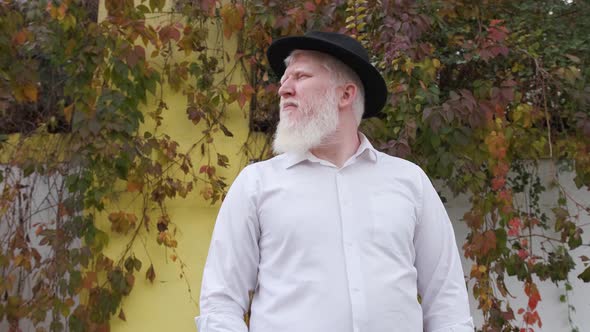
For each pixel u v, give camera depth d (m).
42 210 3.24
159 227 3.17
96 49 3.15
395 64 2.88
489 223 3.13
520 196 3.35
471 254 3.01
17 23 3.12
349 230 1.68
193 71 3.27
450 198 3.35
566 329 3.28
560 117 3.21
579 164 3.16
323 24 3.15
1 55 3.14
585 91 3.07
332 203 1.72
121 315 3.10
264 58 3.34
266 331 1.61
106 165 3.11
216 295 1.68
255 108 3.39
